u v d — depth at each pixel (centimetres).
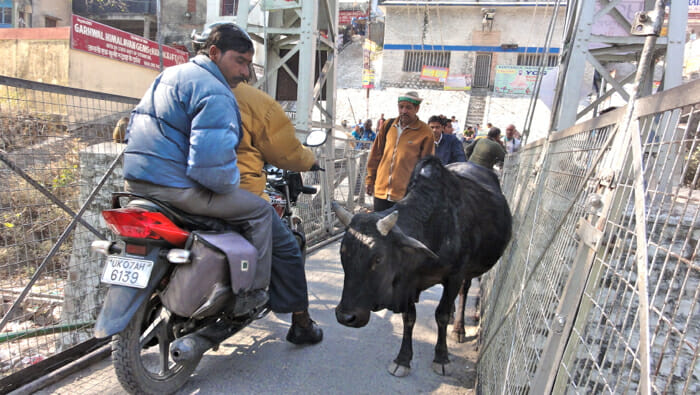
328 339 374
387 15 2689
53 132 320
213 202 258
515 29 2559
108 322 232
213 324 288
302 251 390
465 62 2623
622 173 164
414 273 299
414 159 467
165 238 243
